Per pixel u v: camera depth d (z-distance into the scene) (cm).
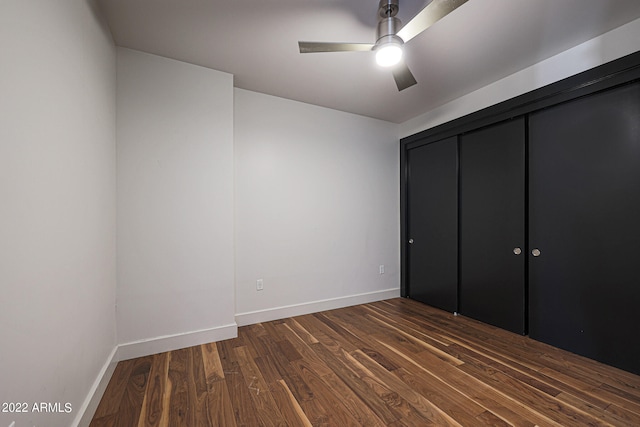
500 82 253
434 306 327
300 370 187
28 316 89
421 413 145
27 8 90
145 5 161
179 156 219
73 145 124
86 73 140
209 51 209
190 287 222
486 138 271
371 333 249
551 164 222
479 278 279
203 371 185
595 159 196
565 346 213
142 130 207
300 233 302
